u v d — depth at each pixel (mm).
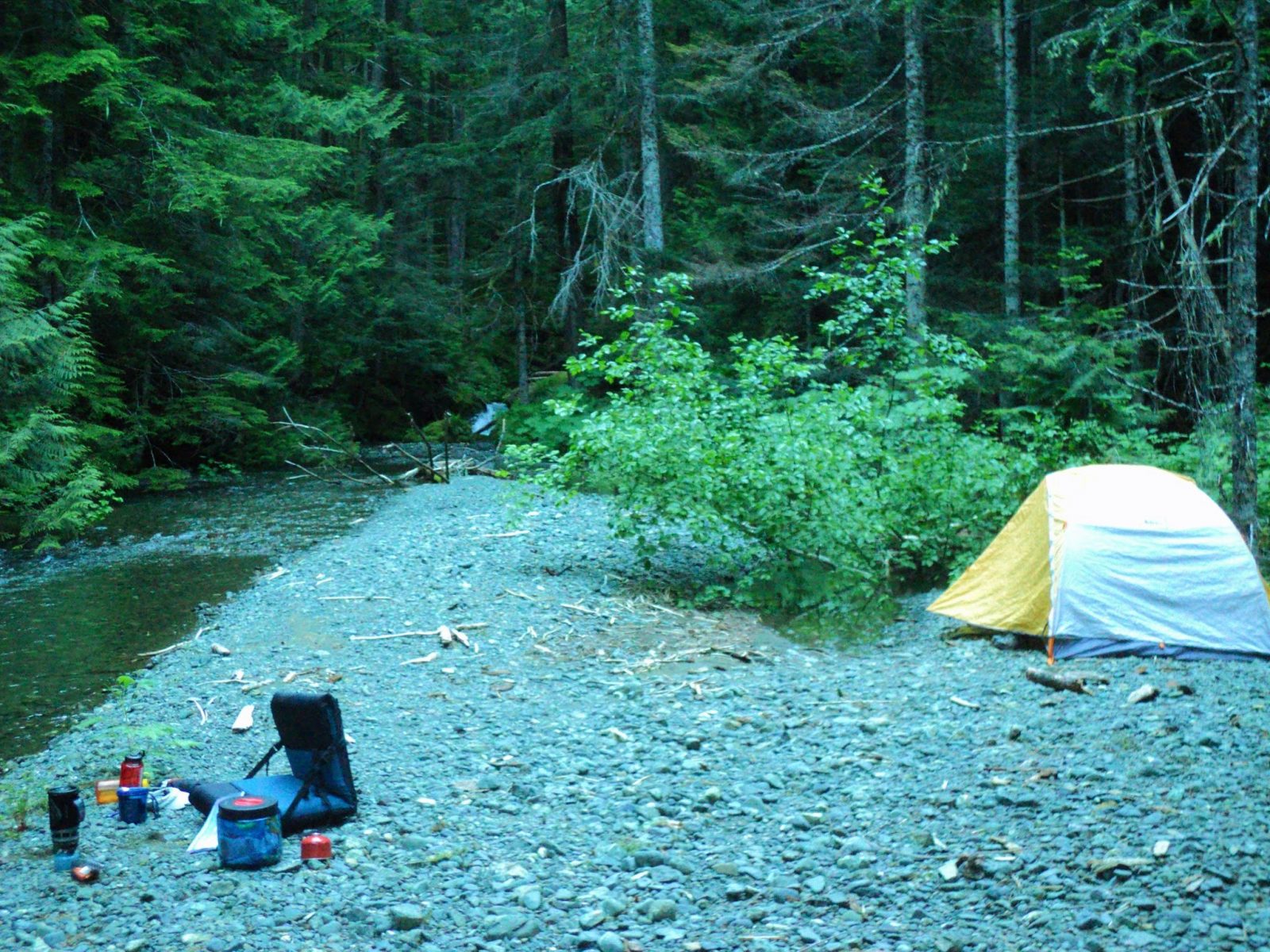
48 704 9070
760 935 4594
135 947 4699
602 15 27125
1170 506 9258
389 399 35281
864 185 13453
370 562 13734
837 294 22859
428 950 4613
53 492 17328
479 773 6914
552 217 33750
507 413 26641
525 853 5617
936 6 21641
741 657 9539
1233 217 10141
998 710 7547
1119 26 13516
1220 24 15805
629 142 28891
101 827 6223
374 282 34656
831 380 20766
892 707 7883
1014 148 19094
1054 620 9055
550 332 38531
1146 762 6219
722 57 23453
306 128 29094
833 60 25625
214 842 5820
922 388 12766
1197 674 8102
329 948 4656
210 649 10289
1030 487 12922
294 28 31094
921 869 5125
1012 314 18922
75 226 21234
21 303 18453
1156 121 10758
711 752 7152
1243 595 8898
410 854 5645
